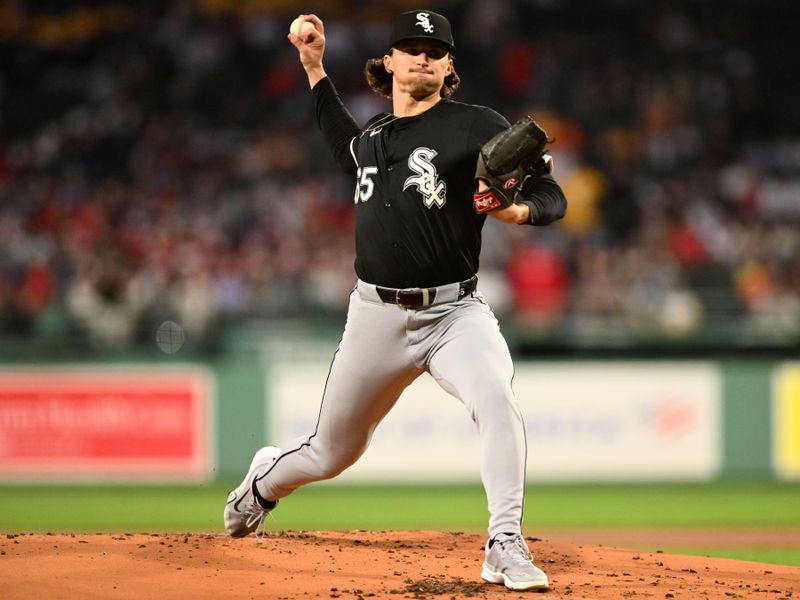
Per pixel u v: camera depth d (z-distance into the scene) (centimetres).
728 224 5947
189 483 4734
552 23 7462
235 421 4762
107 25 7281
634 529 3622
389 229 1540
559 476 4838
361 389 1606
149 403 4738
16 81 7038
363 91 6769
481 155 1437
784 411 4931
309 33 1730
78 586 1516
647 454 4888
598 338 4938
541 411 4847
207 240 5538
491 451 1508
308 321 4912
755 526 3684
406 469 4816
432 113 1555
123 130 6519
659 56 7200
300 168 6216
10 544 1766
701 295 5056
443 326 1560
